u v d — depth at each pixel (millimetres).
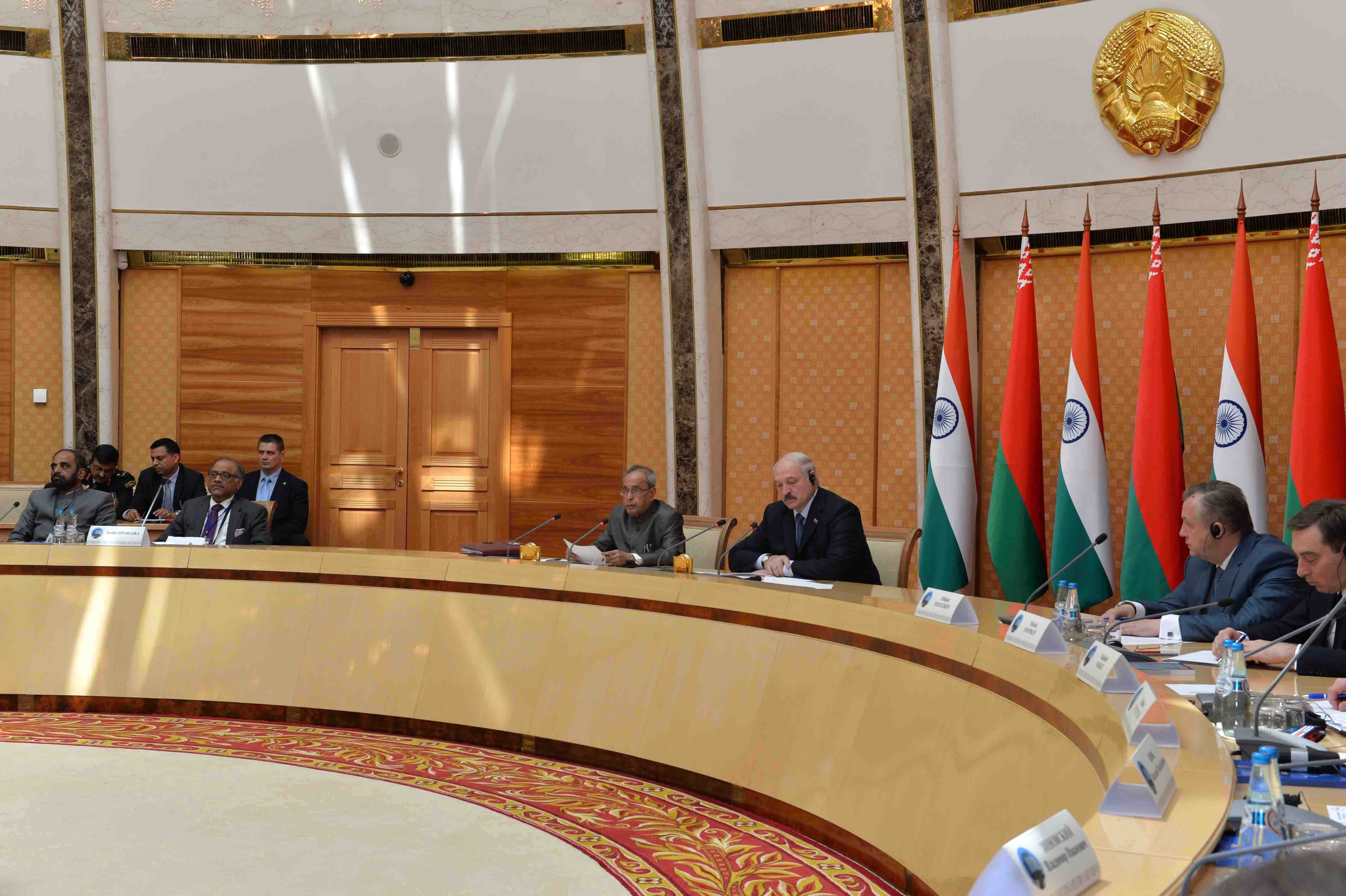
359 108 8117
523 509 8547
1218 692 2512
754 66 7598
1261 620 3590
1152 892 1243
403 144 8172
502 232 8289
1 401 8586
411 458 8695
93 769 4418
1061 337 7277
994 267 7457
